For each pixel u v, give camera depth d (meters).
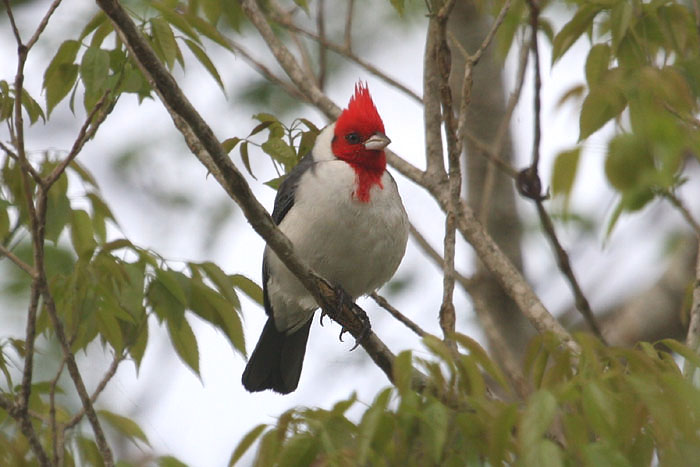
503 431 5.76
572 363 6.59
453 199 7.92
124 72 8.14
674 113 7.37
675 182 7.46
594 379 5.89
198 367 8.62
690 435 5.75
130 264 8.19
